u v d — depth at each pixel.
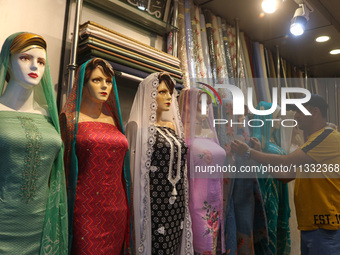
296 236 2.54
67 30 1.84
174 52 2.40
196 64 2.62
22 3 1.65
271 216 2.18
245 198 2.07
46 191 1.14
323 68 4.75
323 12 3.09
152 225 1.50
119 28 2.23
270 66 3.91
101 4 2.05
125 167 1.45
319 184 1.87
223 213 1.99
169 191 1.56
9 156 1.04
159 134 1.63
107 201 1.29
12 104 1.15
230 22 3.34
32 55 1.14
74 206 1.24
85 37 1.72
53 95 1.24
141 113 1.61
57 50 1.79
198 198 1.74
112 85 1.52
